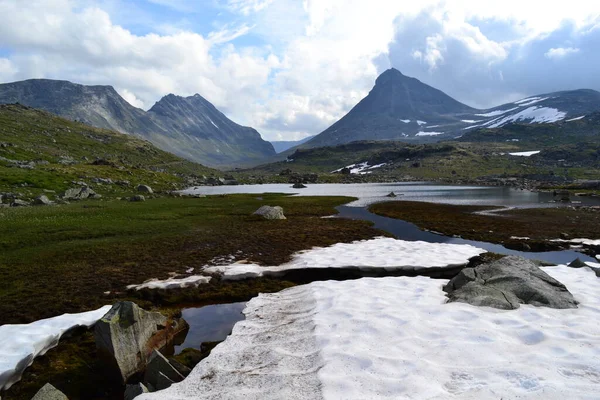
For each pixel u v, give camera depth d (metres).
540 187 129.50
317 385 10.35
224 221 50.16
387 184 175.25
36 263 27.69
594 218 53.28
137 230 40.75
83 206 57.66
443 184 167.75
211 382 11.50
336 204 78.69
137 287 22.86
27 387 12.59
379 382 10.25
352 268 27.20
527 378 9.84
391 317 15.18
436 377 10.34
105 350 13.54
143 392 11.49
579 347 11.57
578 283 20.11
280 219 54.31
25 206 55.75
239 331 15.91
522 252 34.72
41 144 165.88
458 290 17.89
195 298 22.11
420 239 41.53
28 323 17.91
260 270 26.48
